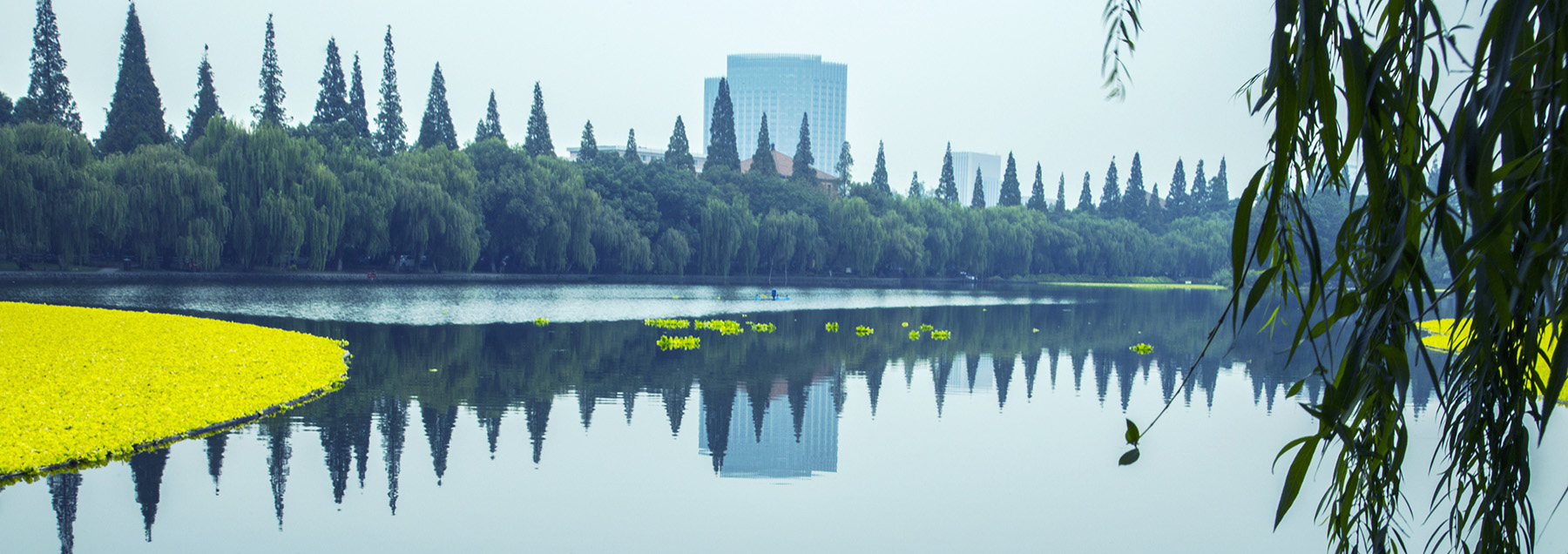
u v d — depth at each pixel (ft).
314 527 25.41
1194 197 391.86
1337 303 7.64
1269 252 7.57
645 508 28.32
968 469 34.30
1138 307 156.15
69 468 30.12
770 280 239.30
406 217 168.14
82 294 108.78
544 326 88.33
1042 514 28.66
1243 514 28.94
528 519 26.81
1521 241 7.00
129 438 32.53
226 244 153.99
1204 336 94.12
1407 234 7.00
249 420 38.68
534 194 192.44
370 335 75.10
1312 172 7.51
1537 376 7.18
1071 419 44.60
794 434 39.81
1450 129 6.64
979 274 284.82
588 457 34.24
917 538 26.22
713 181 265.13
